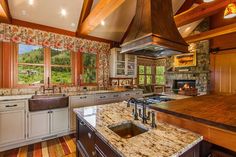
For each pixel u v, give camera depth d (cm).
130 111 197
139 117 169
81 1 345
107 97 401
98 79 460
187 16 356
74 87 404
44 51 363
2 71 307
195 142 109
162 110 166
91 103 368
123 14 424
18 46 327
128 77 516
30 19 336
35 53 351
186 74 614
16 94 320
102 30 440
